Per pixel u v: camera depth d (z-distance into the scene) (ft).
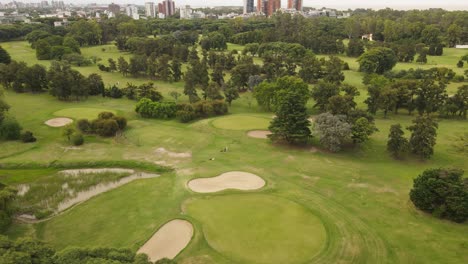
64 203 162.09
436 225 139.64
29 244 100.27
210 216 145.48
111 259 93.45
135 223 142.61
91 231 138.41
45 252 98.78
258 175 183.83
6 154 210.59
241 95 362.53
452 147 221.46
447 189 141.69
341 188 170.30
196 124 268.41
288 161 202.08
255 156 209.67
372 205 154.92
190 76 373.81
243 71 378.12
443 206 141.18
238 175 184.24
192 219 143.02
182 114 273.54
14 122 233.55
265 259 119.96
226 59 468.34
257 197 160.76
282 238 131.03
